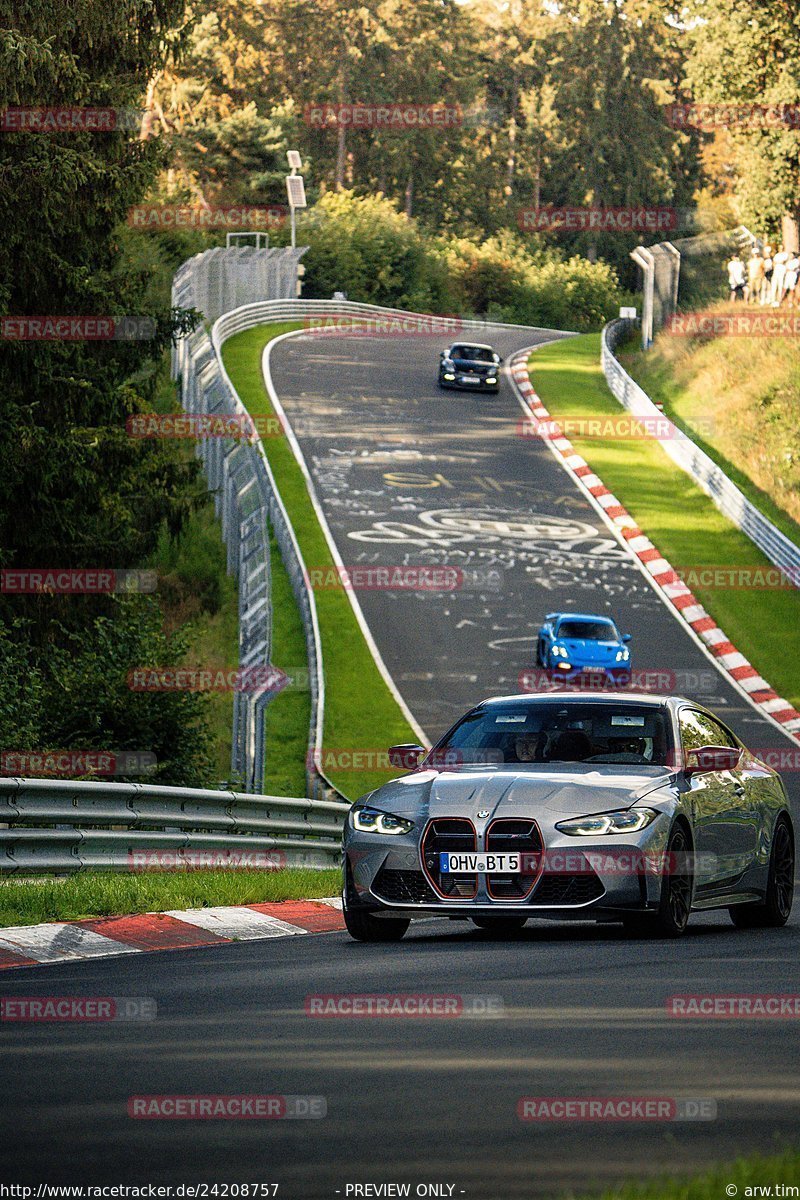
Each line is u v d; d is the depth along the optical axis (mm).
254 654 60469
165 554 96250
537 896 23391
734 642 89938
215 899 26859
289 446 124875
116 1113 11266
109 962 20734
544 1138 10516
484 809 23641
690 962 20734
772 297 156625
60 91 58844
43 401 61438
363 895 24031
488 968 19922
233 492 92062
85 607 63062
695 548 106250
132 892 25281
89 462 63594
